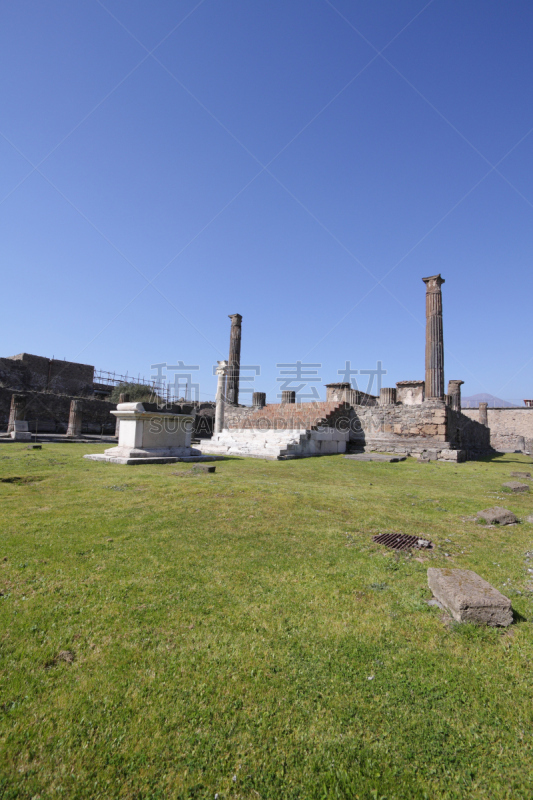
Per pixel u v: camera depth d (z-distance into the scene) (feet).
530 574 12.42
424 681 7.47
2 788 5.28
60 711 6.54
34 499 20.62
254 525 17.01
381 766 5.79
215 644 8.40
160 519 17.44
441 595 10.49
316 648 8.39
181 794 5.31
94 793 5.29
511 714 6.72
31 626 8.84
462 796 5.36
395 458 50.31
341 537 15.75
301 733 6.30
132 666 7.65
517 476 36.55
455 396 82.74
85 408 118.52
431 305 64.44
